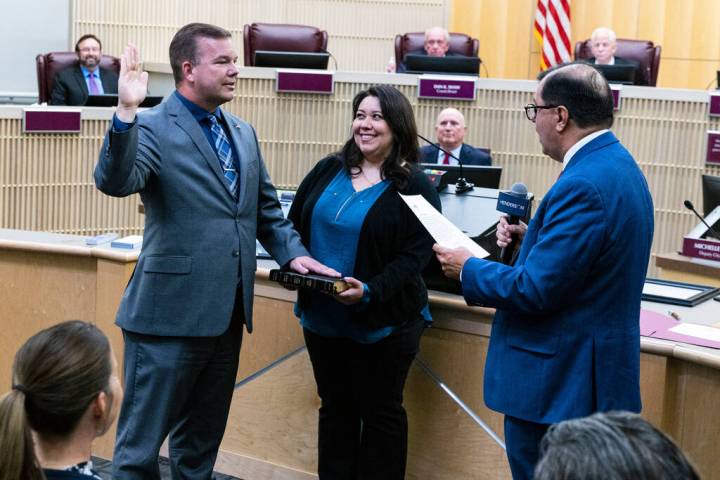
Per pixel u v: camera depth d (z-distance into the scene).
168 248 2.98
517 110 6.68
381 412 3.14
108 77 8.23
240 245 3.05
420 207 2.87
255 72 6.62
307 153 6.73
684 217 6.48
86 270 3.79
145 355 3.02
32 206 6.32
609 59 7.76
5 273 3.91
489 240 3.31
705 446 2.83
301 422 3.62
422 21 9.73
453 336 3.31
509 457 2.61
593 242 2.39
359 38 9.69
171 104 3.02
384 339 3.08
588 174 2.43
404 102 3.09
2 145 6.16
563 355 2.46
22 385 1.64
